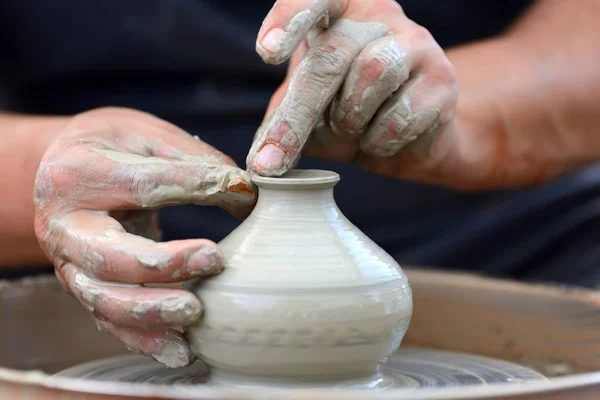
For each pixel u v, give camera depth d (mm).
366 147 1228
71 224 1100
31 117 1684
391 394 792
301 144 1087
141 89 1836
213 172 1101
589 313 1418
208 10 1755
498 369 1192
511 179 1681
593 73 1714
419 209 1941
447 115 1220
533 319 1479
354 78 1122
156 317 993
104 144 1219
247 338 979
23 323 1436
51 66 1829
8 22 1821
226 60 1771
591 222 1958
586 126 1730
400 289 1042
